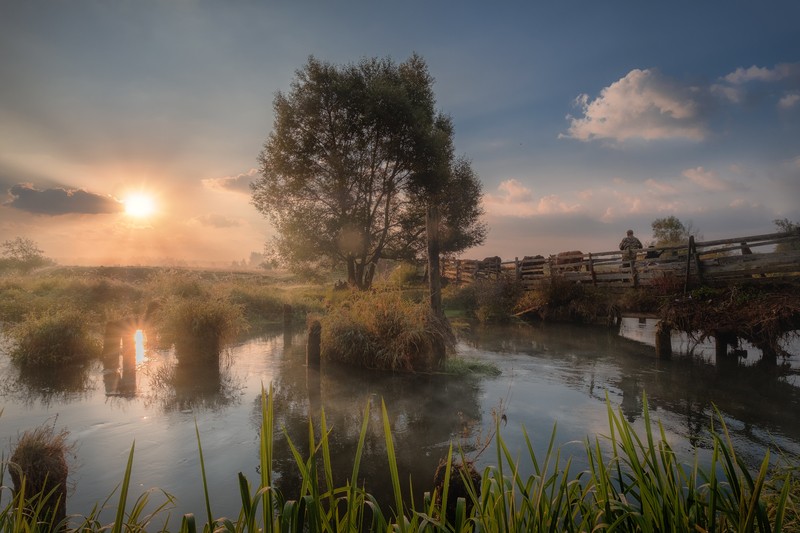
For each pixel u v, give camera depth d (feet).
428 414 20.59
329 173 83.05
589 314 53.11
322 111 80.53
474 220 104.94
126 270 120.26
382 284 37.73
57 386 24.79
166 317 32.89
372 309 33.76
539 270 66.28
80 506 12.46
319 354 30.73
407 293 75.87
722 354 33.63
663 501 6.01
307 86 79.61
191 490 13.47
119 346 32.60
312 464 5.67
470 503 8.70
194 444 16.79
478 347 38.93
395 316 31.83
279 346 39.32
